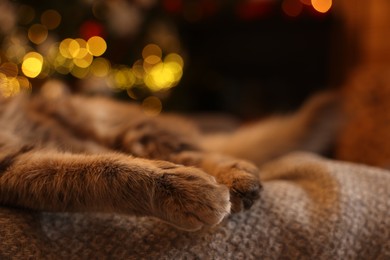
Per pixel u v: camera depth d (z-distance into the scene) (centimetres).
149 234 37
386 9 126
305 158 48
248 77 140
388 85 63
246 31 136
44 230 37
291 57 136
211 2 131
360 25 131
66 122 58
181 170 39
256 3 130
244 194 40
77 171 40
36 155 42
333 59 133
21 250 35
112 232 37
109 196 39
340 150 62
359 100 64
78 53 90
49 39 85
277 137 61
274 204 39
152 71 106
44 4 85
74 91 91
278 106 135
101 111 59
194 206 37
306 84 136
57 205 40
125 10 96
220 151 61
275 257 37
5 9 78
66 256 36
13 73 80
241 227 38
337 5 131
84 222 38
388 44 126
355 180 41
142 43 104
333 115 61
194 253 37
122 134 54
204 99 141
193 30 139
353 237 38
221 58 140
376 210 39
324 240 37
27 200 40
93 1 90
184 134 55
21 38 82
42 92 63
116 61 101
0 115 54
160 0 109
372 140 60
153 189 38
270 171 48
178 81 114
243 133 65
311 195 40
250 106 138
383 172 42
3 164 42
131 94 104
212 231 38
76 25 89
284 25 133
